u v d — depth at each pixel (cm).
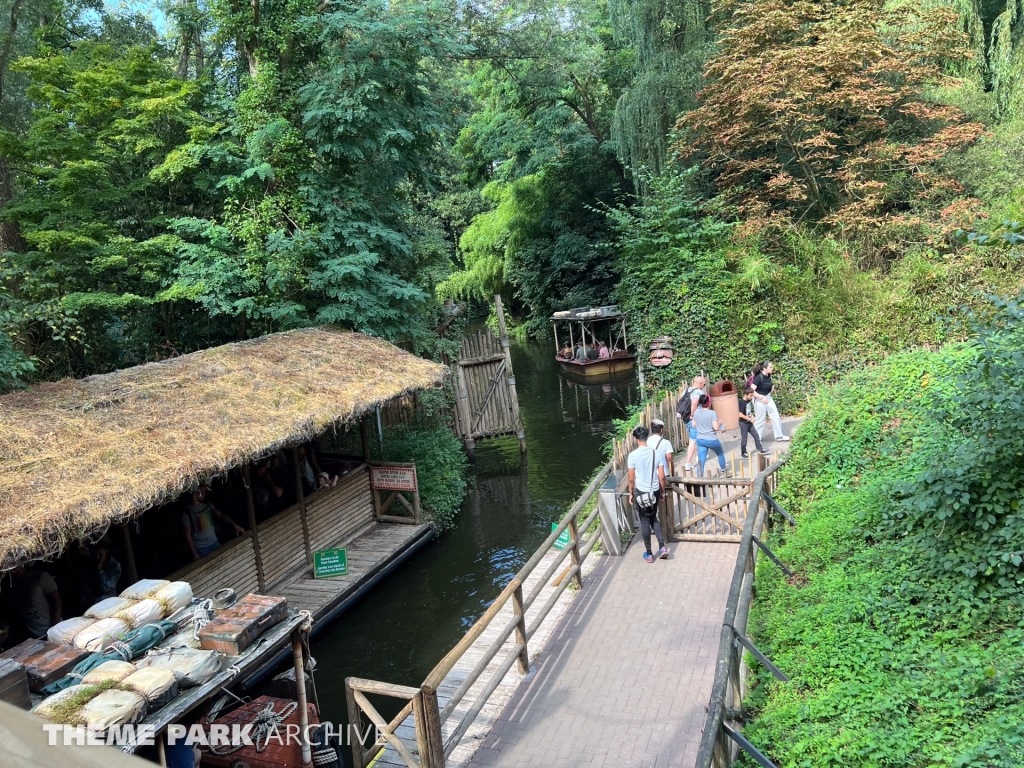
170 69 2000
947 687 605
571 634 819
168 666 585
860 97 1706
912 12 1833
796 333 1717
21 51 1798
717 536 1013
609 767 605
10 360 992
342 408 1158
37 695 571
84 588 923
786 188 1880
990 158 1819
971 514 753
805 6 1841
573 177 3194
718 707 506
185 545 1135
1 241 1527
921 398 1098
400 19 1495
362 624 1145
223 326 1700
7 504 750
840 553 862
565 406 2589
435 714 583
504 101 3106
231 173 1602
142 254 1470
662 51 2297
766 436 1487
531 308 3950
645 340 1909
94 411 952
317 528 1309
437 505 1561
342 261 1498
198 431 969
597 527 1052
